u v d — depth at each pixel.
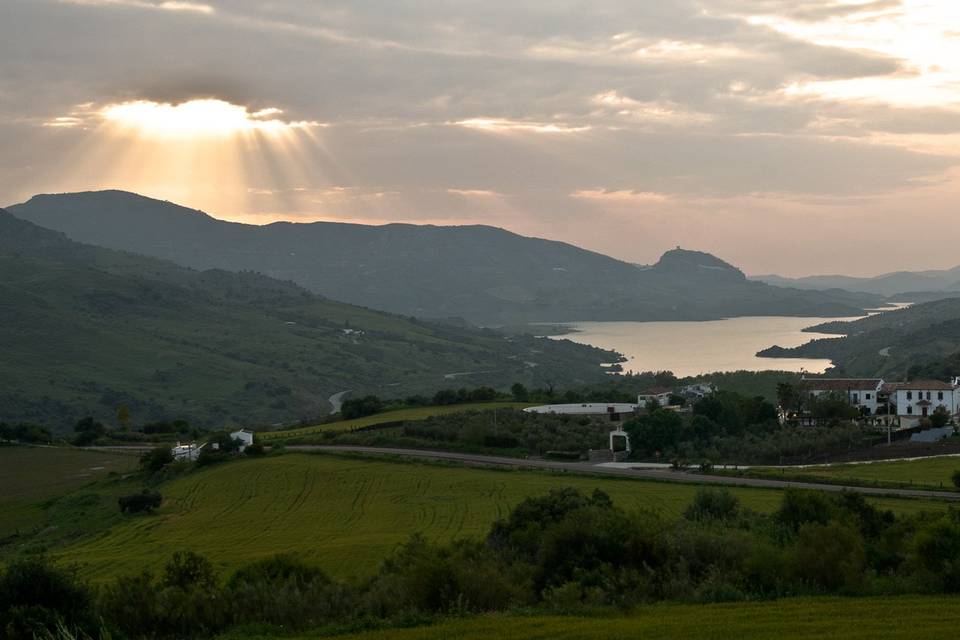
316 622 39.53
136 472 129.62
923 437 115.38
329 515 89.38
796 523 54.25
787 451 110.44
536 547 52.72
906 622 34.09
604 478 95.31
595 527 46.75
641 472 97.38
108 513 103.69
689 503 75.75
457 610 38.97
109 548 81.31
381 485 102.00
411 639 34.72
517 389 180.38
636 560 45.06
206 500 103.62
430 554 44.78
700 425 120.31
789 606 37.62
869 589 39.88
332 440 134.50
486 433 124.50
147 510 100.75
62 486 125.50
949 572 39.69
